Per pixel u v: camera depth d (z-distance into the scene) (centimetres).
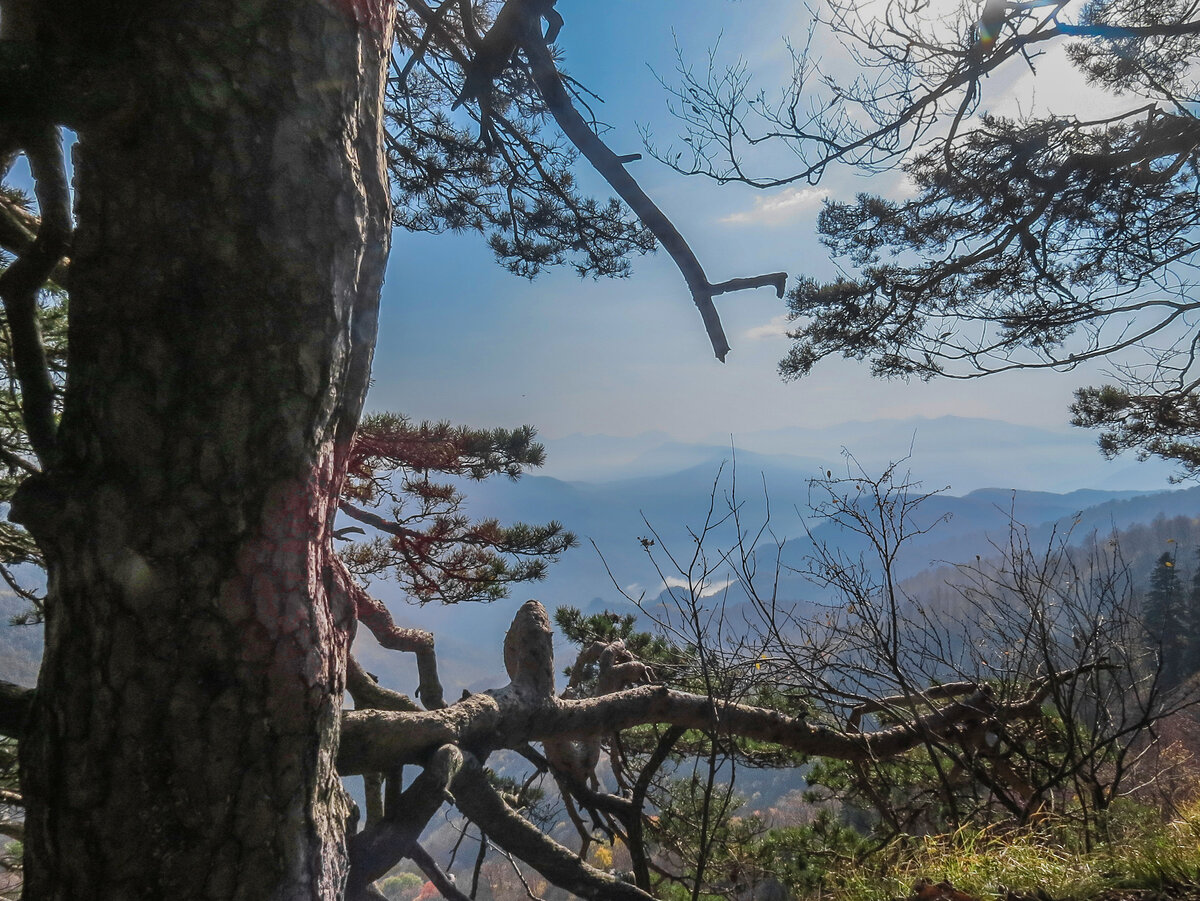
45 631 136
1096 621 395
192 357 126
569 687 511
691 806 470
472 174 614
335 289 135
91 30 115
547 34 268
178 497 126
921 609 421
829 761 547
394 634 264
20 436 401
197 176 125
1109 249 734
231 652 127
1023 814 348
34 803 131
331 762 146
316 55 132
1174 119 677
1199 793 341
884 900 264
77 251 130
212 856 126
